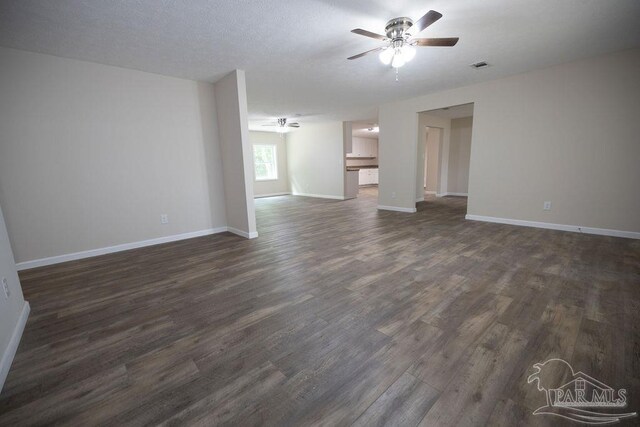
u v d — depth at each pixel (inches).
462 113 282.0
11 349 64.9
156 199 155.3
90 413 49.8
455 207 255.1
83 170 132.8
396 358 62.1
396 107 226.1
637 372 55.8
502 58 136.5
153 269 119.0
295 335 71.4
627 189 138.6
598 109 141.2
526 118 163.3
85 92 130.2
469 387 53.6
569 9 93.0
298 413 48.9
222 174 178.5
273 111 252.8
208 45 114.8
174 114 157.0
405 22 94.9
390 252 132.6
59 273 116.3
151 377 58.1
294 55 126.3
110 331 74.9
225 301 89.9
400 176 234.8
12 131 115.8
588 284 93.4
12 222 118.4
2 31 98.1
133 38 107.1
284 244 151.6
